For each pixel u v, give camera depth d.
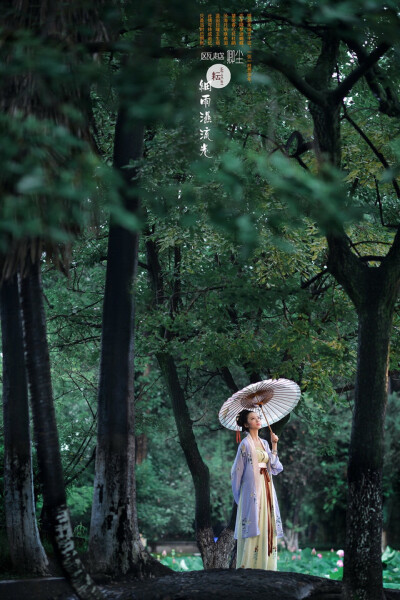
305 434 21.88
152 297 8.52
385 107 7.21
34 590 6.50
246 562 8.27
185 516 23.34
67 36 5.45
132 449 7.61
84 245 11.14
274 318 10.38
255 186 6.02
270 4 7.32
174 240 9.27
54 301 12.58
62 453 12.05
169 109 4.63
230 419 8.89
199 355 9.40
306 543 25.22
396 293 6.76
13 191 4.63
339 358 9.14
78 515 16.66
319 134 6.74
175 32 6.60
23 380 7.31
